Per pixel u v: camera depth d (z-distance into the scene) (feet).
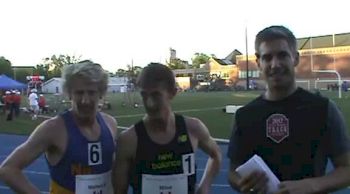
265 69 9.89
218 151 13.03
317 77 280.10
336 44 283.79
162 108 11.16
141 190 11.38
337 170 9.52
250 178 9.42
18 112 102.32
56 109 114.62
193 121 12.10
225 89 287.07
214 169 12.93
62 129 11.33
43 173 37.99
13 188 10.80
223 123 77.20
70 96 11.55
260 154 10.04
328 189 9.28
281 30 9.94
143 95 11.16
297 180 9.46
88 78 11.29
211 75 350.43
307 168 9.68
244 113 10.35
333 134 9.67
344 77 272.92
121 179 11.59
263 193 9.40
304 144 9.68
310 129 9.68
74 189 11.29
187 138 11.61
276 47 9.71
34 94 100.83
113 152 11.85
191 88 317.83
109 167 11.73
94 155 11.46
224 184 32.27
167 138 11.43
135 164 11.39
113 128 12.27
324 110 9.70
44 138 11.17
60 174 11.35
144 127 11.44
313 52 282.97
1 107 112.88
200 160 41.42
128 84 144.66
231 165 10.53
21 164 10.93
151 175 11.29
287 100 9.94
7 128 79.05
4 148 56.49
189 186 11.59
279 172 9.81
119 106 132.36
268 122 9.98
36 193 10.94
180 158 11.44
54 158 11.41
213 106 123.03
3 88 117.80
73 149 11.27
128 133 11.51
